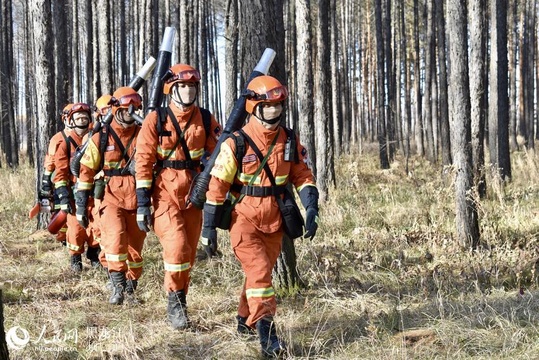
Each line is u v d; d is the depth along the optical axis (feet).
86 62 63.77
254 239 15.05
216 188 14.84
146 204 17.62
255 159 14.83
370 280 22.00
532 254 23.61
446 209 31.53
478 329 15.72
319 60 45.19
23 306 19.95
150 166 17.83
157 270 24.07
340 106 89.56
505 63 52.70
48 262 27.25
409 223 32.73
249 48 19.70
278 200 15.10
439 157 94.17
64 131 25.07
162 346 16.14
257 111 14.80
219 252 25.22
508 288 20.72
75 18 72.54
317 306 18.89
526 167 53.57
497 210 33.06
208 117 18.48
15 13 133.69
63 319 18.58
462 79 26.53
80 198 20.94
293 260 20.35
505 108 52.31
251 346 15.46
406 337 15.62
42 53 35.60
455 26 26.61
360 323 17.10
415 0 87.97
